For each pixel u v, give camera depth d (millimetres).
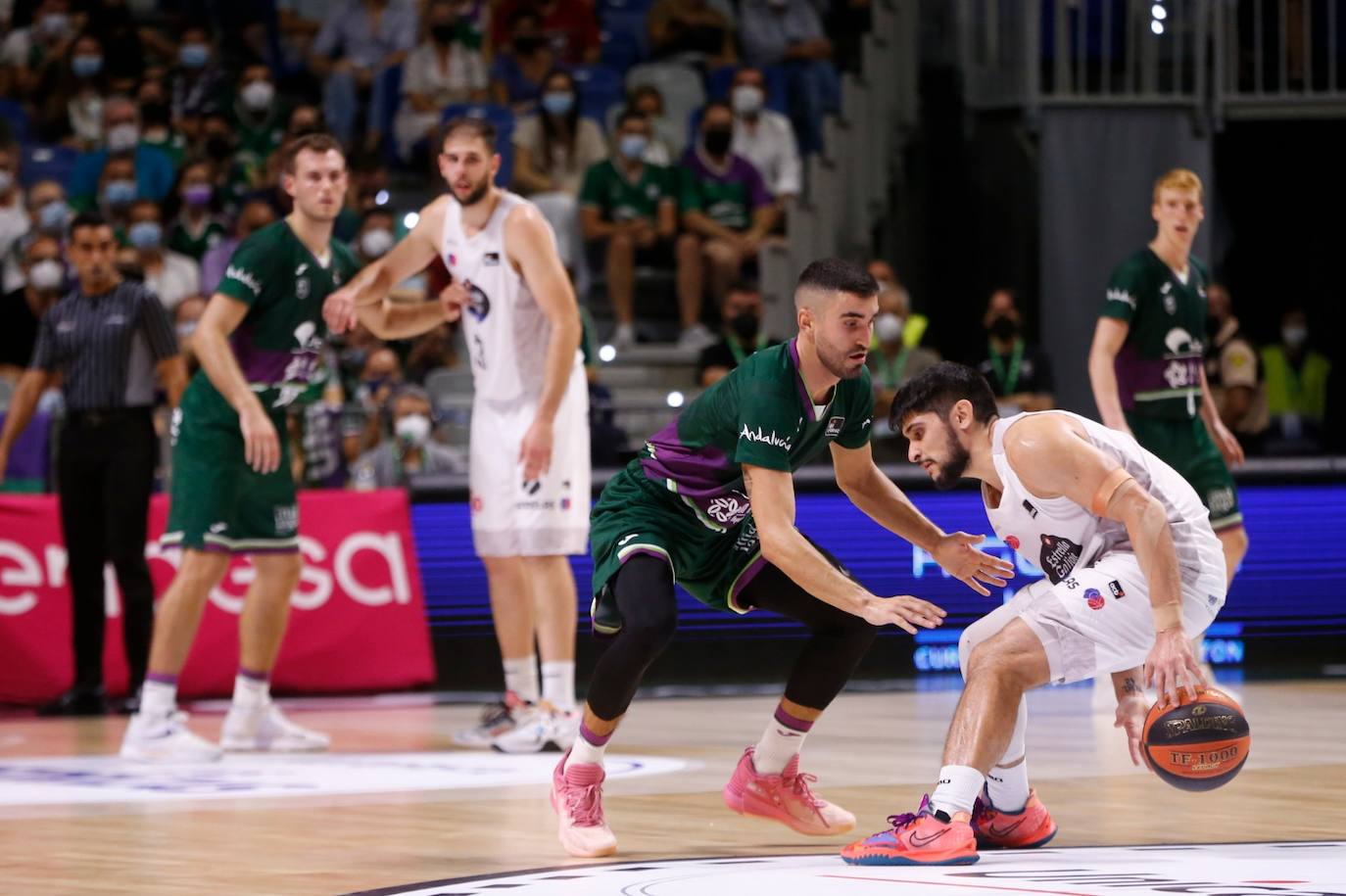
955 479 8109
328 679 16969
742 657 17547
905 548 17484
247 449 12172
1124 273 14133
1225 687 17156
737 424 8188
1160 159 24828
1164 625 7488
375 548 17188
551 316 12578
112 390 15570
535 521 12883
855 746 12547
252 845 8461
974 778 7582
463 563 17375
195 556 12555
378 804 9992
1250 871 7145
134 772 11688
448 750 13016
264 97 25203
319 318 12883
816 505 17281
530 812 9641
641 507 8602
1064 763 11594
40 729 14875
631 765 11766
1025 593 8055
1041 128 24781
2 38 26969
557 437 12914
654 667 17391
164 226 23500
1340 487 18312
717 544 8688
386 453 17703
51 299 20156
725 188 24266
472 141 12492
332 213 12656
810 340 7988
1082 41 24812
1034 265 25406
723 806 9773
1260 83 25422
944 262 27047
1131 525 7562
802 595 8461
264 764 12141
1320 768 11125
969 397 7957
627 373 22828
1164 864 7414
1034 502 7891
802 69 26328
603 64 27406
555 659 13023
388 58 26297
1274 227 28266
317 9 28688
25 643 16562
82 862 7984
